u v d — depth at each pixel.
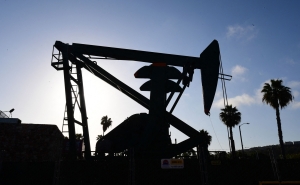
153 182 10.65
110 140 15.64
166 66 15.46
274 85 39.84
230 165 11.03
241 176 10.87
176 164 10.77
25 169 10.87
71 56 16.47
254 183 10.77
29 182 10.73
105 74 16.09
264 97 40.84
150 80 15.86
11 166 10.87
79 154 15.19
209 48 15.12
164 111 14.70
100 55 16.41
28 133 21.09
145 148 14.08
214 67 14.68
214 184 10.76
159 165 10.87
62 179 10.77
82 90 17.16
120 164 11.03
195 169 10.83
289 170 10.91
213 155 13.02
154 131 14.42
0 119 23.42
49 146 21.03
